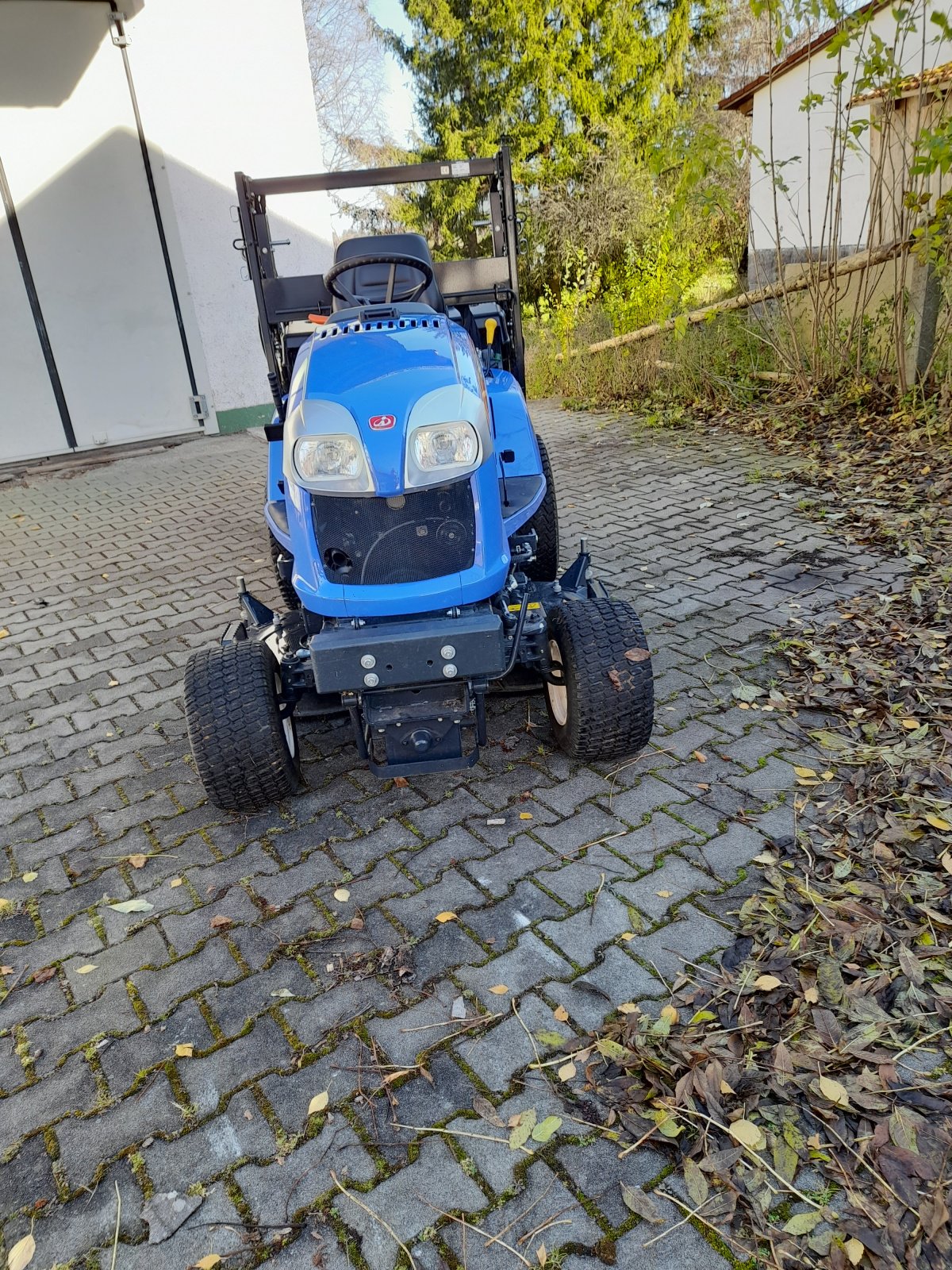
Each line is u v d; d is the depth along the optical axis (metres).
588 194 17.81
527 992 2.58
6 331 8.74
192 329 9.48
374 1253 1.96
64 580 6.15
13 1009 2.69
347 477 2.98
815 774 3.38
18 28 8.06
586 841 3.17
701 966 2.61
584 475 7.45
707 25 20.72
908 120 7.49
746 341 9.15
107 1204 2.11
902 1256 1.85
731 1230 1.94
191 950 2.85
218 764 3.19
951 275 6.91
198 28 8.66
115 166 8.72
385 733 3.17
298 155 9.38
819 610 4.68
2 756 4.06
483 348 4.77
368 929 2.87
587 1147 2.13
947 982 2.46
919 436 6.91
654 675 4.20
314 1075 2.38
